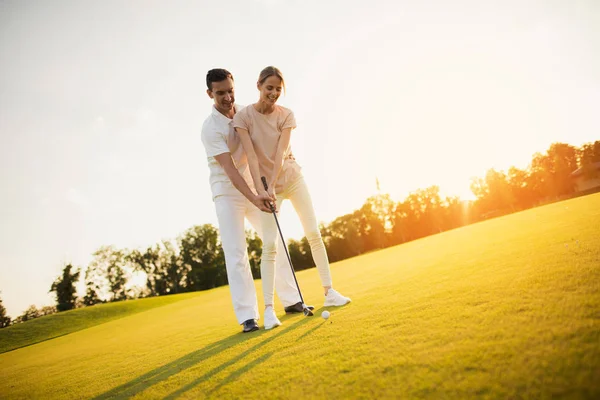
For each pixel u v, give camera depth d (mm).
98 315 17672
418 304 2094
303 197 3273
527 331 1236
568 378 899
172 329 4820
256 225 3596
